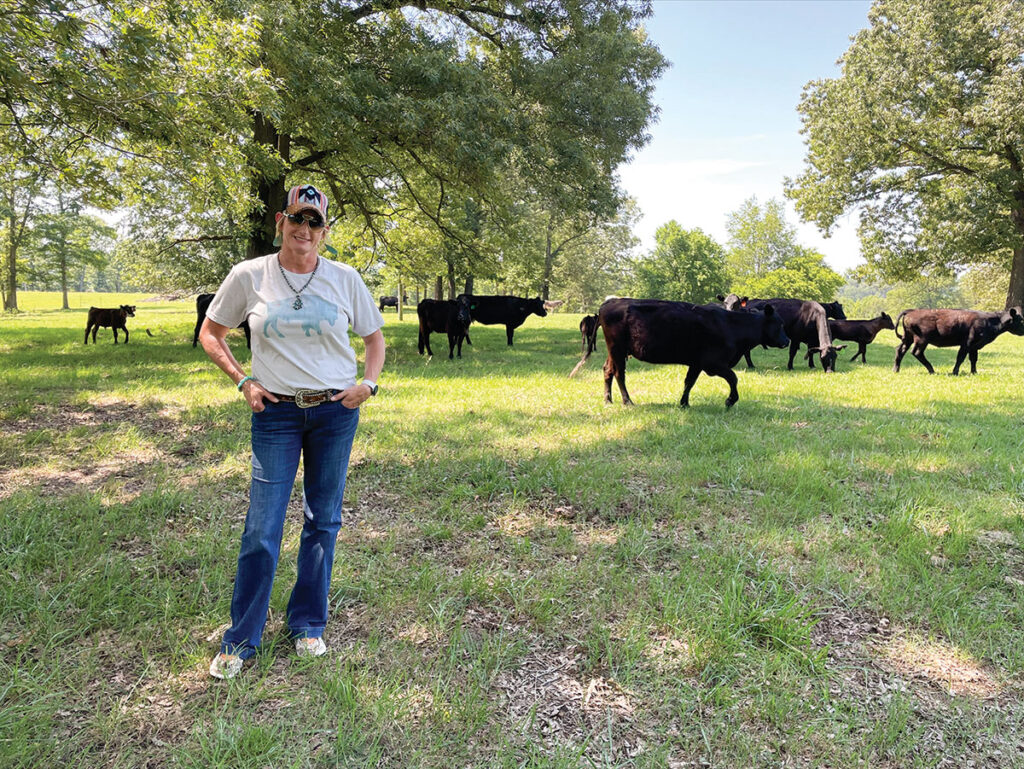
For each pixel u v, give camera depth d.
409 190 17.14
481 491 4.70
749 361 13.77
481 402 8.34
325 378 2.51
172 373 10.72
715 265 64.19
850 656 2.79
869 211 29.59
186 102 8.80
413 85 13.19
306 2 12.66
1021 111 22.69
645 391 9.72
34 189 11.55
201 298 15.49
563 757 2.11
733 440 6.31
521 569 3.53
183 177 10.27
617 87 15.30
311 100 11.77
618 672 2.62
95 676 2.48
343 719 2.26
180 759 2.05
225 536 3.77
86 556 3.41
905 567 3.59
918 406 8.67
